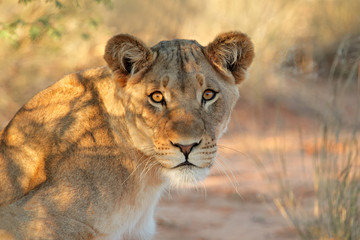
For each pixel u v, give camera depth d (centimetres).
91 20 1317
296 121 1784
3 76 1375
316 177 993
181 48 686
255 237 1058
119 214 685
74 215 645
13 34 1034
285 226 1112
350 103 1698
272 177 1370
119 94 685
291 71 1956
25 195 656
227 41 690
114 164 677
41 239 632
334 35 2039
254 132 1703
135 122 676
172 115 655
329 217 971
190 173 665
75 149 667
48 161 666
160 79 660
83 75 715
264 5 1962
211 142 671
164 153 659
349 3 2098
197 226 1104
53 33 1030
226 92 697
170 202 1236
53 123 682
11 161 682
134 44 665
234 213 1181
